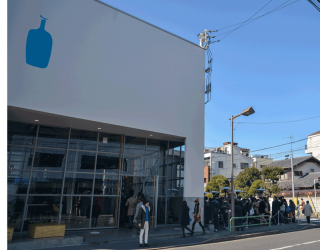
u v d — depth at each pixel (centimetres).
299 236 1275
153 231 1261
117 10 1312
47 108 1036
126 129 1302
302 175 4269
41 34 1064
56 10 1118
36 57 1038
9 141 1146
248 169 3972
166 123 1397
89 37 1196
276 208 1761
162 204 1441
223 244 1065
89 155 1312
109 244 986
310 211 1780
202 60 1634
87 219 1239
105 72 1221
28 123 1201
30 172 1157
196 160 1475
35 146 1188
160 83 1413
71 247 917
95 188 1291
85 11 1202
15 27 1007
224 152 6000
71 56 1130
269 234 1361
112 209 1314
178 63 1513
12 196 1103
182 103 1484
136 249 919
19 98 978
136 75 1326
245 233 1306
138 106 1307
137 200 1327
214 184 4091
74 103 1108
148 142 1494
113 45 1269
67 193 1216
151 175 1454
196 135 1505
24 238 940
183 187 1444
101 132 1368
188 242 1069
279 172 3494
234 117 1444
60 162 1235
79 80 1137
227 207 1513
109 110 1205
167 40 1489
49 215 1159
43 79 1043
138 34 1372
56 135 1252
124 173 1384
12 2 1016
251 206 1593
